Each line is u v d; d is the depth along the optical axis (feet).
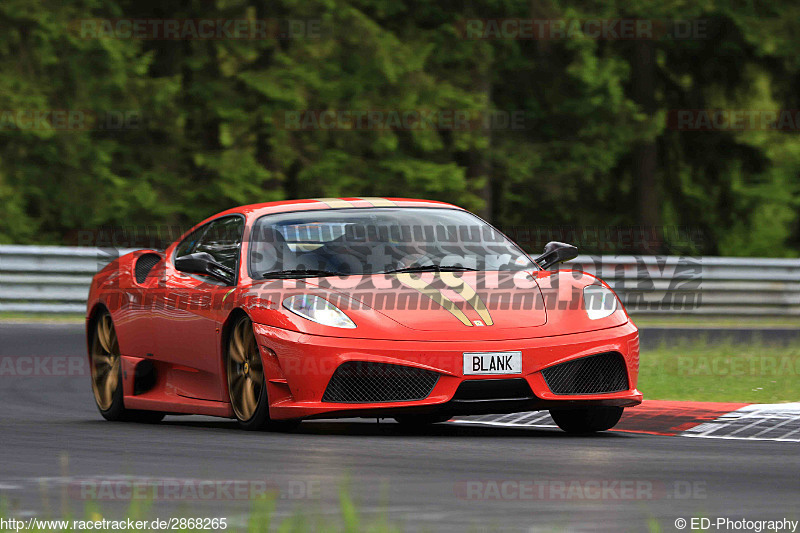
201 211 252.21
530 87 278.26
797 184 295.89
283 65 246.68
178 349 85.20
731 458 63.05
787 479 54.70
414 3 262.47
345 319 73.56
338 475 54.80
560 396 72.95
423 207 88.69
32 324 165.37
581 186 288.10
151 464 59.11
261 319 75.46
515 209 292.20
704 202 299.38
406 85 250.98
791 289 214.28
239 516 43.27
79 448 66.90
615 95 270.87
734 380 107.34
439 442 69.97
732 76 291.17
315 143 254.06
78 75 243.81
